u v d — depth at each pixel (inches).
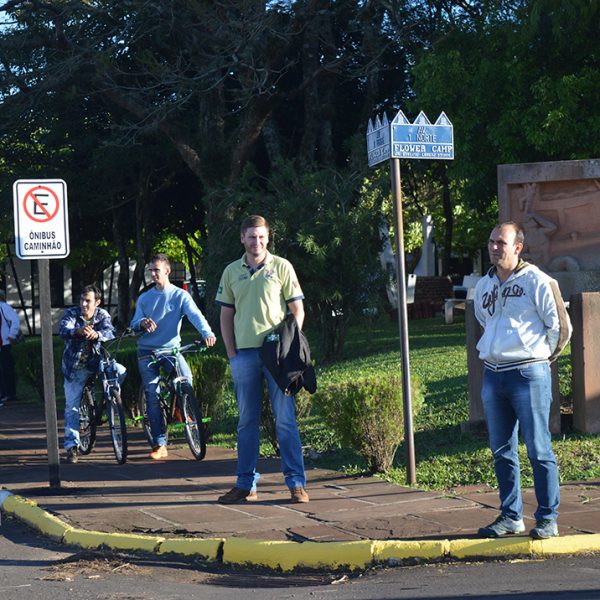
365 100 1062.4
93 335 402.3
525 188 483.5
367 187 746.2
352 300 713.0
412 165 1161.4
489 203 922.1
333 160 1020.5
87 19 948.6
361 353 737.6
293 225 719.1
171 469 374.9
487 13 884.0
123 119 1007.6
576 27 783.1
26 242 335.9
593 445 355.3
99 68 895.1
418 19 943.7
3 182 1189.1
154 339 399.2
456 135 867.4
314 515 281.7
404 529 260.2
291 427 303.4
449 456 353.4
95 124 1199.6
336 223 699.4
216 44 886.4
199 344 398.9
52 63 955.3
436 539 247.6
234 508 297.1
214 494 321.7
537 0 767.1
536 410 243.3
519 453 348.8
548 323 243.6
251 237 305.9
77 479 358.9
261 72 875.4
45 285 338.0
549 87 785.6
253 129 945.5
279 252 714.8
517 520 249.6
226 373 452.1
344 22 1080.2
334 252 697.6
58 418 573.6
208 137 992.9
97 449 437.1
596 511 271.0
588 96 783.7
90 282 1791.3
